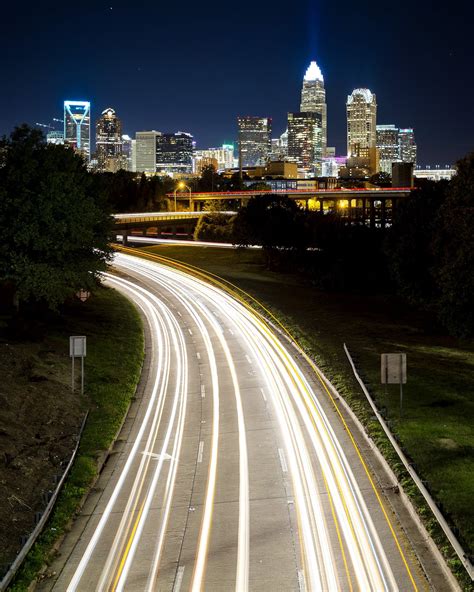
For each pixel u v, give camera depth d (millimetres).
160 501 29000
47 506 26969
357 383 45156
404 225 75750
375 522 25922
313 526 25828
